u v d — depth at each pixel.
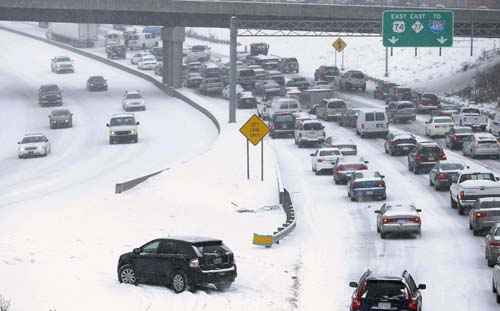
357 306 53.84
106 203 97.25
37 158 158.62
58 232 80.94
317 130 159.50
